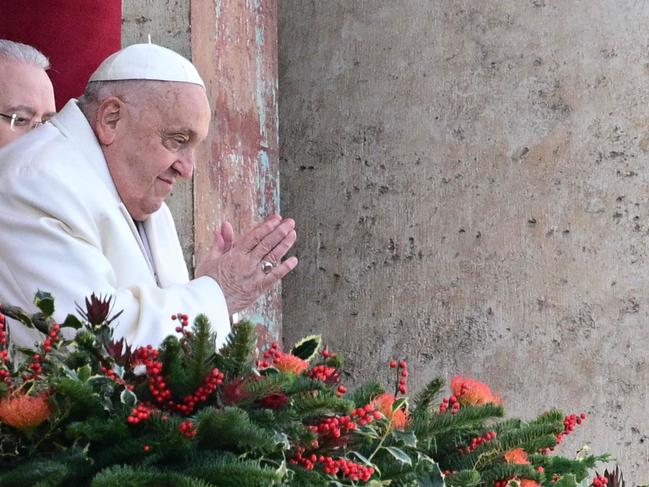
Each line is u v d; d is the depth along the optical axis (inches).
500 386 766.5
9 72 524.7
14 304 412.5
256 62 721.0
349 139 823.1
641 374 743.1
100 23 636.1
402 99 813.2
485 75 794.2
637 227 754.8
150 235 472.4
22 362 322.0
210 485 282.0
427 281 792.9
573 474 371.9
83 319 344.2
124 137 445.4
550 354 759.1
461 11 804.6
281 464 291.4
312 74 836.0
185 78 448.8
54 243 415.5
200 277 421.7
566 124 773.3
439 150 800.3
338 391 319.9
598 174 763.4
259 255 426.3
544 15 785.6
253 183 707.4
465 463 344.8
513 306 771.4
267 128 729.6
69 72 629.9
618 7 770.8
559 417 356.2
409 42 815.7
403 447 328.2
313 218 823.7
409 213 802.8
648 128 758.5
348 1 832.9
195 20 661.9
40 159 433.4
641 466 737.0
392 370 792.9
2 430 296.5
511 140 784.3
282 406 309.0
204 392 305.1
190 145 452.4
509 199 780.6
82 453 290.7
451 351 780.6
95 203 433.7
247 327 308.5
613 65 767.7
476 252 783.7
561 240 765.9
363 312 805.2
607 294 754.2
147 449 289.9
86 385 291.0
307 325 816.3
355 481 313.6
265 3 736.3
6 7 624.1
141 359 311.9
